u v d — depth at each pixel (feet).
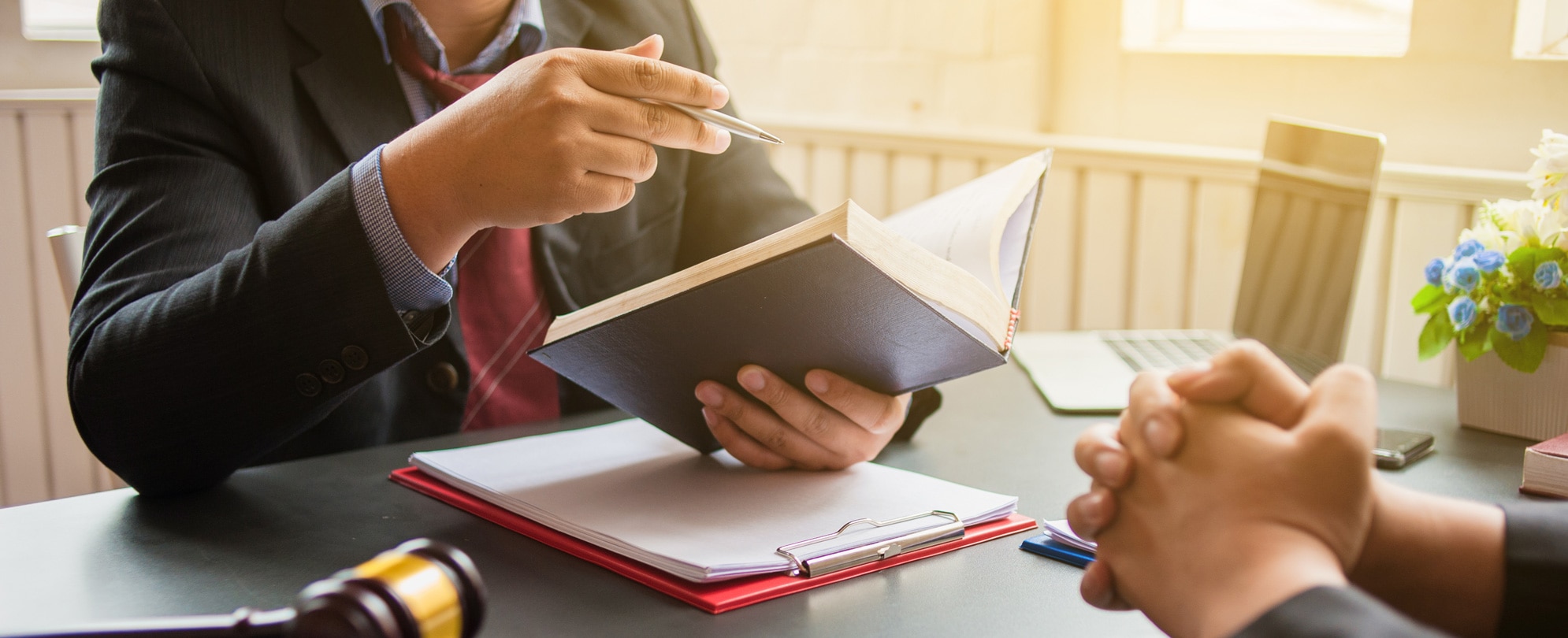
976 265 2.58
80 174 5.73
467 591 1.17
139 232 2.82
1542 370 3.10
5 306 5.68
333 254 2.40
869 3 6.63
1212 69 5.73
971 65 6.43
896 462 2.87
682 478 2.53
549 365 2.49
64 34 5.93
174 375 2.46
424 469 2.66
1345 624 1.23
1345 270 3.44
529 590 1.97
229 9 3.17
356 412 3.31
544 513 2.25
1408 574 1.62
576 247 3.90
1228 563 1.43
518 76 2.31
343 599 1.05
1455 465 2.92
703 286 1.97
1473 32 4.88
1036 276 6.08
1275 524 1.43
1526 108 4.79
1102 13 6.08
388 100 3.43
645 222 4.12
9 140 5.57
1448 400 3.68
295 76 3.26
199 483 2.57
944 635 1.81
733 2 7.01
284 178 3.16
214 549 2.20
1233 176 5.37
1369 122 5.25
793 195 4.37
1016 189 2.69
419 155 2.39
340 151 3.32
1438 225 4.82
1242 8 5.91
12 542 2.23
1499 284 3.16
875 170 6.53
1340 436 1.46
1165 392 1.61
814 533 2.16
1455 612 1.63
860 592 1.98
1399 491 1.67
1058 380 3.77
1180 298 5.68
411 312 2.58
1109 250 5.85
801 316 2.07
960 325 2.19
